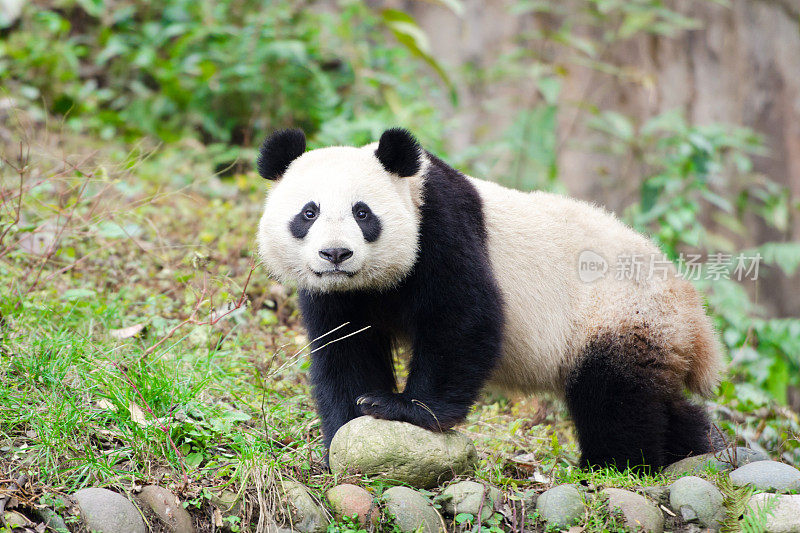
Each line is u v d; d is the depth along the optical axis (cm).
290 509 707
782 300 1836
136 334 956
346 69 1812
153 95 1730
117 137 1647
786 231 1862
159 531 683
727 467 838
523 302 870
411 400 782
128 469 729
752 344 1364
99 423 768
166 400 802
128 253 1185
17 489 673
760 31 1884
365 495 723
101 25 1889
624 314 860
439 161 856
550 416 1052
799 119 1881
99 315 975
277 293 1151
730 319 1364
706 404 1009
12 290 954
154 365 856
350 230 743
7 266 1041
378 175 780
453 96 1695
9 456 711
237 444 781
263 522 698
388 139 775
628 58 1917
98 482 703
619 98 1923
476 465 786
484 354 795
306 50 1712
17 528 639
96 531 653
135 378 815
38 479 692
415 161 778
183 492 707
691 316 890
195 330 977
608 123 1880
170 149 1586
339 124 1509
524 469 838
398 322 848
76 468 707
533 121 1667
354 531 698
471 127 1964
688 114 1909
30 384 798
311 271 773
